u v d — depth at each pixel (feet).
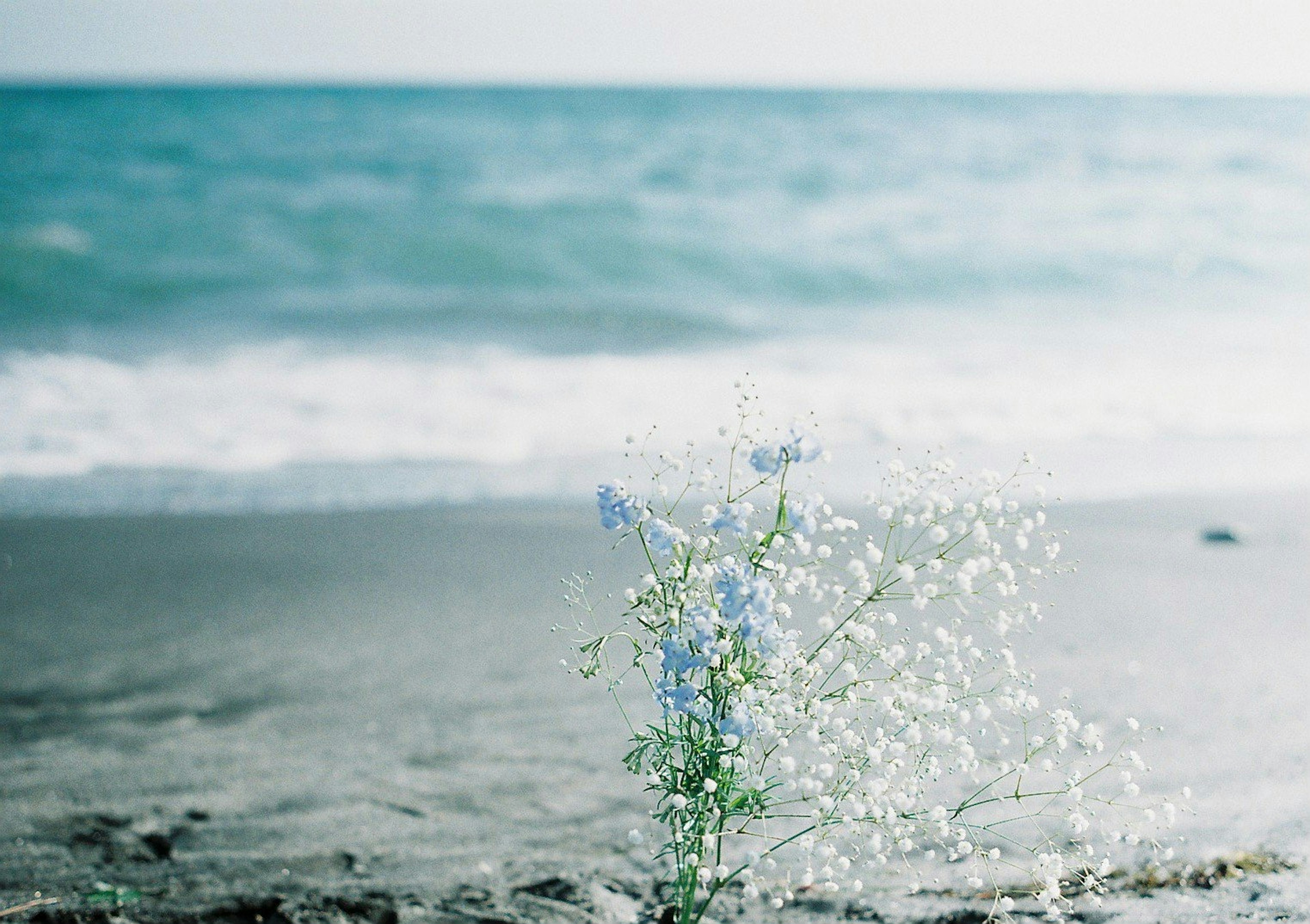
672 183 98.94
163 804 13.20
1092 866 8.79
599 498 8.00
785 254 73.15
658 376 42.91
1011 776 12.61
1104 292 64.59
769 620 7.20
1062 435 35.88
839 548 16.44
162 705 16.56
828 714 7.72
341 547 25.17
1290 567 22.77
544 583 22.48
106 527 26.68
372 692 16.90
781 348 50.11
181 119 139.95
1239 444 35.04
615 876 11.23
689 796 7.98
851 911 10.16
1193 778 12.69
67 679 17.58
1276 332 53.36
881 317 58.75
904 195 95.45
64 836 12.37
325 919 10.44
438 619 20.33
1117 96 216.74
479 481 30.91
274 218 80.23
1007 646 9.05
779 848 11.36
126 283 63.16
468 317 56.44
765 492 11.32
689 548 7.86
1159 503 28.45
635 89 240.73
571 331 53.57
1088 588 21.25
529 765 14.20
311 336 51.93
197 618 20.53
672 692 7.59
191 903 10.79
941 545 8.14
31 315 55.62
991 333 54.19
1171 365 45.88
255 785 13.73
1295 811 11.69
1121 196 95.76
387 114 151.12
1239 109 181.16
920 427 36.24
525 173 103.04
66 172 98.78
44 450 33.45
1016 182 102.99
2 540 25.59
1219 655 17.42
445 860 11.69
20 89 220.02
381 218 80.89
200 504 28.86
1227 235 78.74
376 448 34.09
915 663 8.25
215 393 40.01
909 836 10.05
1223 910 9.63
